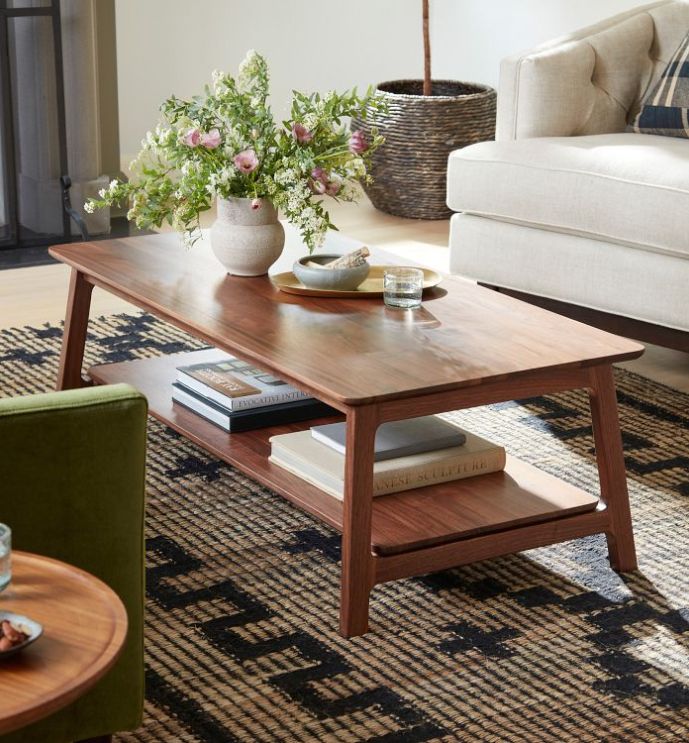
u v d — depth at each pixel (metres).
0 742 1.52
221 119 2.70
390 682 1.98
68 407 1.52
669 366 3.55
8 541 1.25
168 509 2.58
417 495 2.32
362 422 2.05
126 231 4.87
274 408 2.65
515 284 3.58
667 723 1.88
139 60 5.26
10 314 3.84
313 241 2.63
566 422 3.10
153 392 2.88
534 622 2.17
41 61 4.48
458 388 2.10
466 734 1.85
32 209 4.62
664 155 3.34
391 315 2.49
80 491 1.55
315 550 2.42
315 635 2.12
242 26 5.47
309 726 1.85
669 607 2.24
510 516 2.25
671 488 2.73
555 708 1.92
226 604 2.21
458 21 5.72
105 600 1.28
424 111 4.92
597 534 2.45
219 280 2.72
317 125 2.63
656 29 4.04
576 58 3.84
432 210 5.10
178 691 1.93
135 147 5.35
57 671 1.17
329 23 5.69
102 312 3.85
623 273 3.31
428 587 2.29
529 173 3.46
